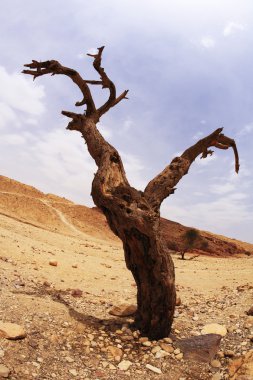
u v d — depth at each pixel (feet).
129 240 20.39
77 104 25.30
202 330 23.50
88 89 24.50
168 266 20.49
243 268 75.87
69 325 21.62
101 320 23.53
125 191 20.36
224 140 24.82
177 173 22.66
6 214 133.18
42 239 73.20
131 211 19.84
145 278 20.85
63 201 232.53
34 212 169.68
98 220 194.18
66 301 27.20
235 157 26.12
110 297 32.22
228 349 20.88
